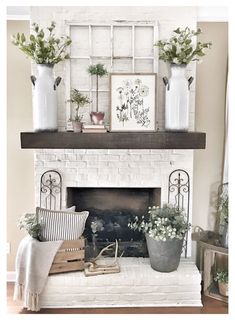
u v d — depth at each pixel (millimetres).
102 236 3326
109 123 2967
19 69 3166
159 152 3105
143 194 3336
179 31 2861
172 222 2811
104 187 3256
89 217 3324
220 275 2945
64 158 3094
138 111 2973
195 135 2840
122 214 3336
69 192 3215
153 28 3041
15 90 3182
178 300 2787
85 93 3070
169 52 2867
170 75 3055
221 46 3195
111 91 2961
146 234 2863
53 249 2682
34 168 3182
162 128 3086
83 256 2828
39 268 2637
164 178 3121
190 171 3119
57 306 2732
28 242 2664
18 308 2750
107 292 2754
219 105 3246
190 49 2814
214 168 3289
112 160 3107
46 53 2832
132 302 2775
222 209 2975
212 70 3219
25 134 2832
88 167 3105
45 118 2854
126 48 3049
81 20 2990
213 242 3033
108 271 2791
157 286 2771
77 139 2840
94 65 3010
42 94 2844
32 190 3256
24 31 3143
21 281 2658
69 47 3018
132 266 2941
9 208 3260
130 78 2973
